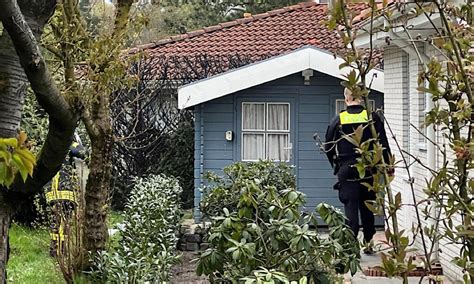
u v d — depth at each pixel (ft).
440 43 13.42
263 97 44.88
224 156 45.06
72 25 20.25
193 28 107.45
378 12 13.66
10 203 12.44
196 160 44.80
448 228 12.85
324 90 44.73
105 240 27.53
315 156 44.78
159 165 54.13
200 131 44.91
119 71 21.44
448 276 26.32
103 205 27.53
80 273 26.99
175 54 60.08
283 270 17.58
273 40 61.72
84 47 21.04
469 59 12.63
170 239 28.78
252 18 67.26
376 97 43.88
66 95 16.83
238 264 17.61
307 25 64.18
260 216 19.20
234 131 44.98
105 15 24.77
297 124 44.88
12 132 11.56
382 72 43.01
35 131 38.60
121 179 53.42
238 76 44.21
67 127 12.20
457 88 12.82
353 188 31.40
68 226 27.50
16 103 11.60
